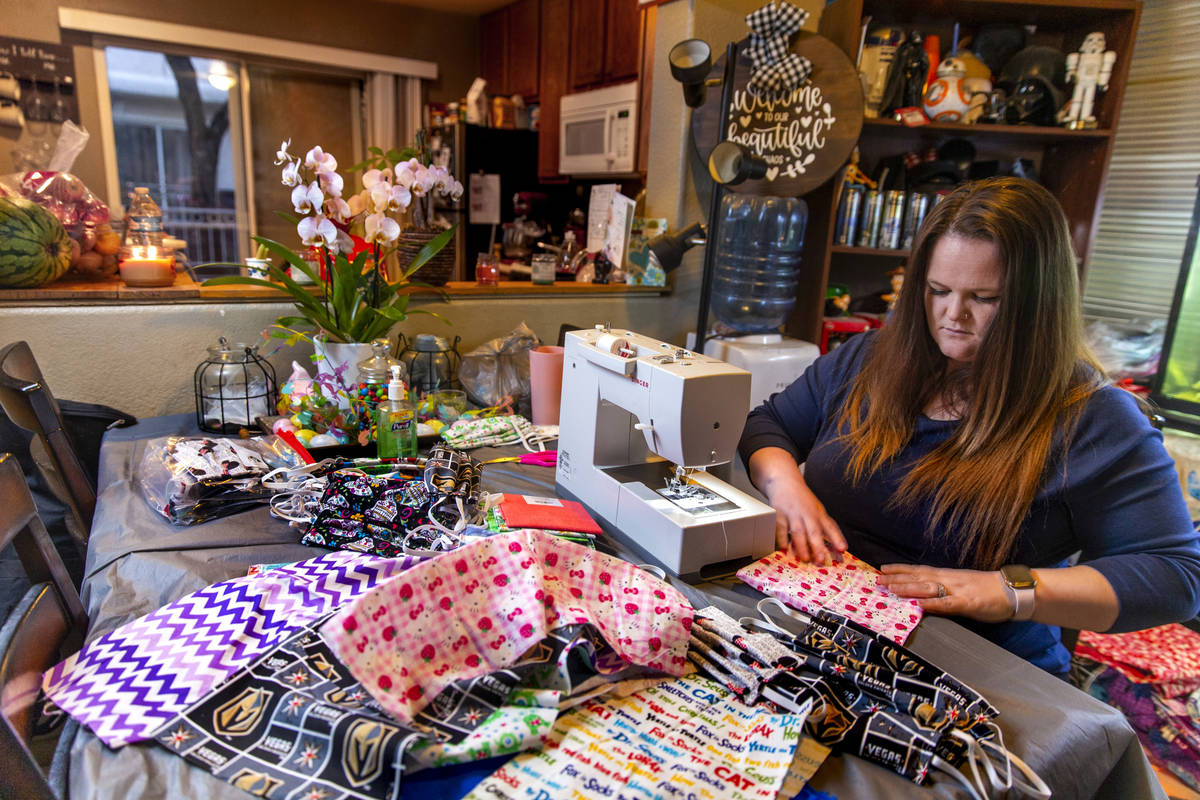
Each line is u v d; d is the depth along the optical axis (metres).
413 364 1.83
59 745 0.67
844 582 1.00
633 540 1.08
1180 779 1.69
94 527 1.11
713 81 1.87
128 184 3.71
